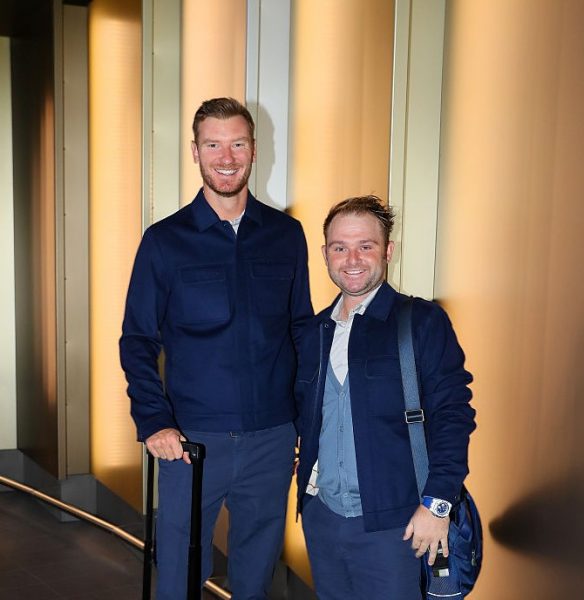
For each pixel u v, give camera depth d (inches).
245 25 130.3
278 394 97.4
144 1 154.6
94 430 200.1
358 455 79.0
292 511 133.5
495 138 89.0
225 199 95.5
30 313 213.5
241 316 95.2
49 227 195.0
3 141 223.1
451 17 96.7
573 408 77.7
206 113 93.8
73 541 177.0
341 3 112.6
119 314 179.6
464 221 95.0
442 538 74.5
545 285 81.4
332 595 85.0
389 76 101.3
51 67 188.1
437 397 77.4
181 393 95.9
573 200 76.9
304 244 102.0
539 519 83.4
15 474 227.3
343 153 113.0
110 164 181.2
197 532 87.8
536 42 82.1
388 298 80.9
